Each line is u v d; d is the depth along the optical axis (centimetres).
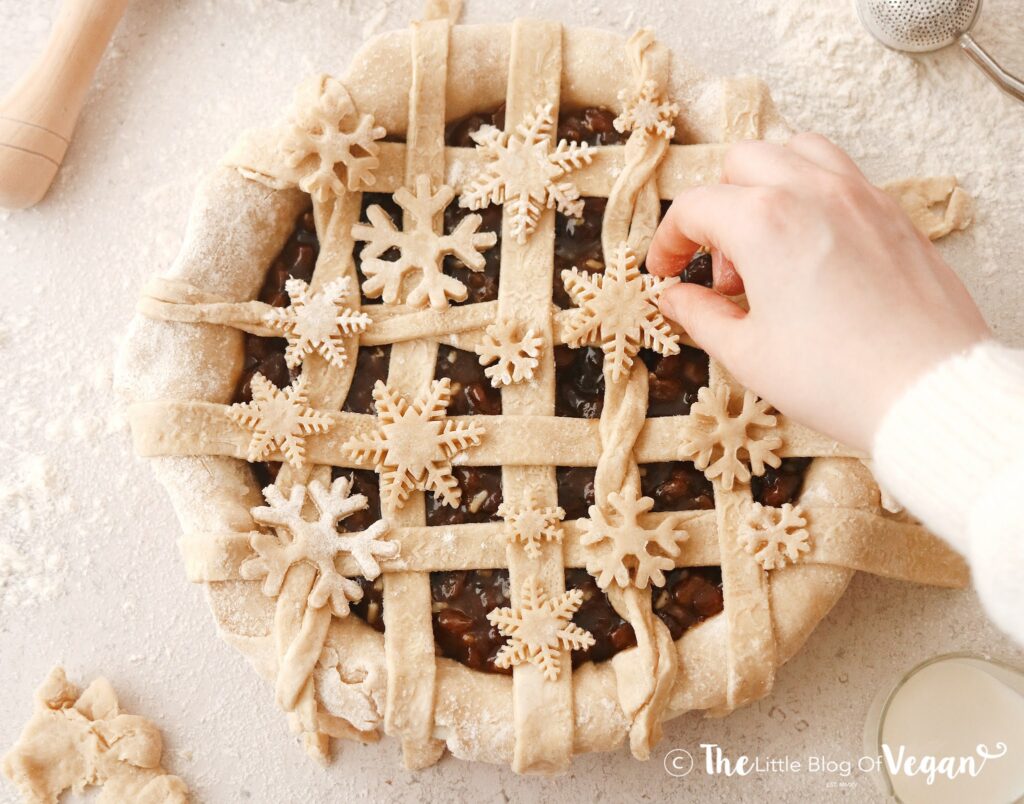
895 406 42
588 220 58
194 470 56
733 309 49
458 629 56
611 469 56
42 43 66
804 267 45
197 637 65
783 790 64
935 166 66
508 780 64
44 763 62
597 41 58
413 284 57
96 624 65
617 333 56
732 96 58
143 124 66
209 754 64
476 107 59
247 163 57
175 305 56
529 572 56
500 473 57
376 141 58
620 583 56
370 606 57
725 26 66
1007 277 65
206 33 66
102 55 65
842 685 64
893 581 64
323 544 56
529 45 58
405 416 56
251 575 56
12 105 63
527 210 57
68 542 65
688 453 56
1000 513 38
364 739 60
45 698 63
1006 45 66
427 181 57
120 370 57
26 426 65
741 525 57
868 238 45
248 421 56
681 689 56
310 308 57
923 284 45
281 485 56
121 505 65
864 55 66
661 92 58
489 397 57
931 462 41
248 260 58
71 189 66
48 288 66
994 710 61
